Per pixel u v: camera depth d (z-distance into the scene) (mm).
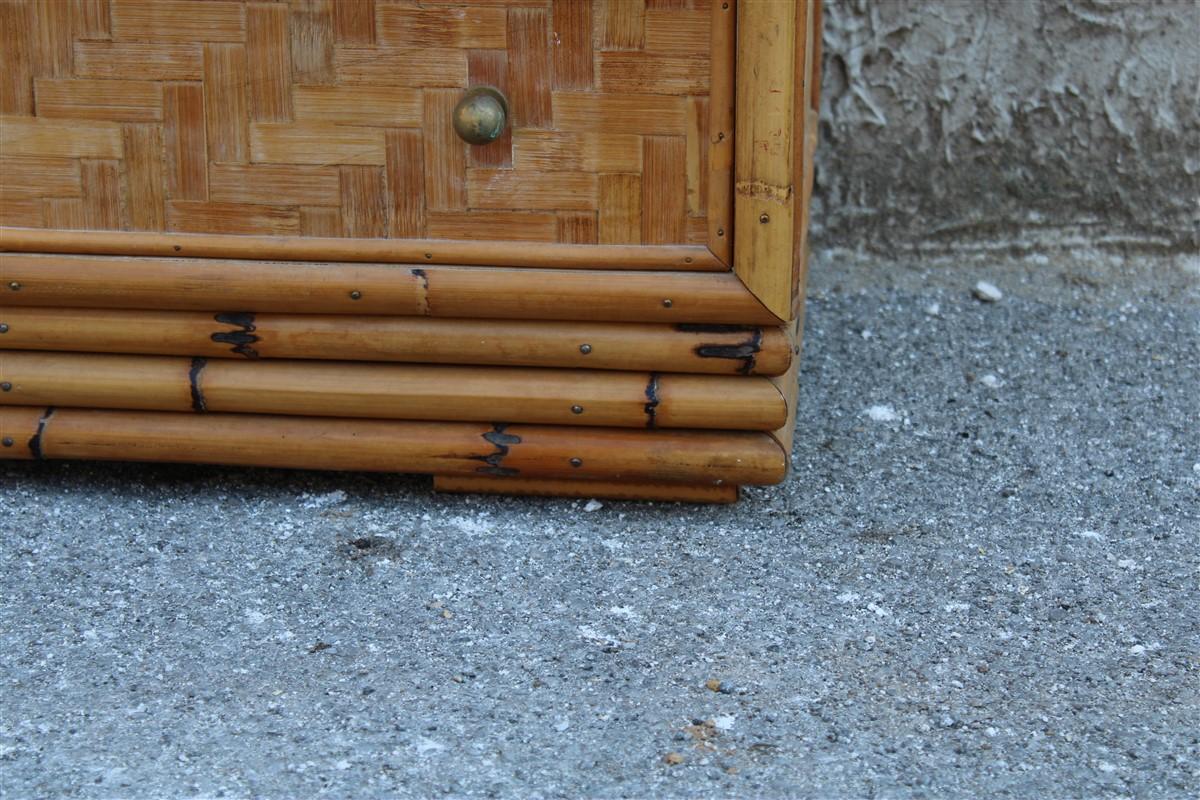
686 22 2414
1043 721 2088
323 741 2016
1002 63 3770
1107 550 2607
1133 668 2227
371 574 2479
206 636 2281
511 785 1922
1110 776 1960
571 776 1944
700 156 2463
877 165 3887
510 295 2520
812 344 3529
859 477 2883
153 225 2578
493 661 2225
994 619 2365
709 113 2445
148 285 2562
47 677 2156
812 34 3297
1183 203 3770
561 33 2447
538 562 2521
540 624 2328
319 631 2303
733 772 1957
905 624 2344
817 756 1997
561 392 2582
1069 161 3803
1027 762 1990
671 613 2365
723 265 2492
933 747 2021
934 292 3797
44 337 2629
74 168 2564
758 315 2494
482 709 2100
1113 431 3104
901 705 2123
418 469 2664
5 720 2045
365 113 2510
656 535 2623
